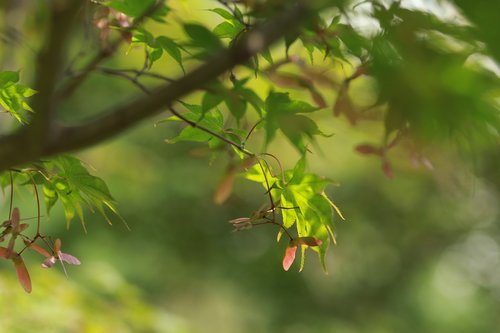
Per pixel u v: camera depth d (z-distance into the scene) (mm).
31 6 1433
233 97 1127
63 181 1181
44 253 1159
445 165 1089
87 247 3965
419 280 5129
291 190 1157
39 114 1112
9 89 1120
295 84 1196
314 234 1165
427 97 987
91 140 1114
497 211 4754
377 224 4754
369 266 4953
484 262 5512
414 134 1031
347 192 4441
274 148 2980
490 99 997
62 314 1495
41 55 1116
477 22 943
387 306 5004
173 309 4801
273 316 4770
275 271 4641
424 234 4930
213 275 4578
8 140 1116
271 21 1061
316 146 1128
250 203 4277
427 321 5191
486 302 5590
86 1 1189
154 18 1180
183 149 4062
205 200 4160
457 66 987
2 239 1154
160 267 4398
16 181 1213
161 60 2016
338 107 1179
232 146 1174
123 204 3938
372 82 1001
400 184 4406
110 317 1535
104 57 1212
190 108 1161
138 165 3729
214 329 5148
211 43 1140
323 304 4824
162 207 4094
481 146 1048
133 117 1103
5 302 1480
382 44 1010
